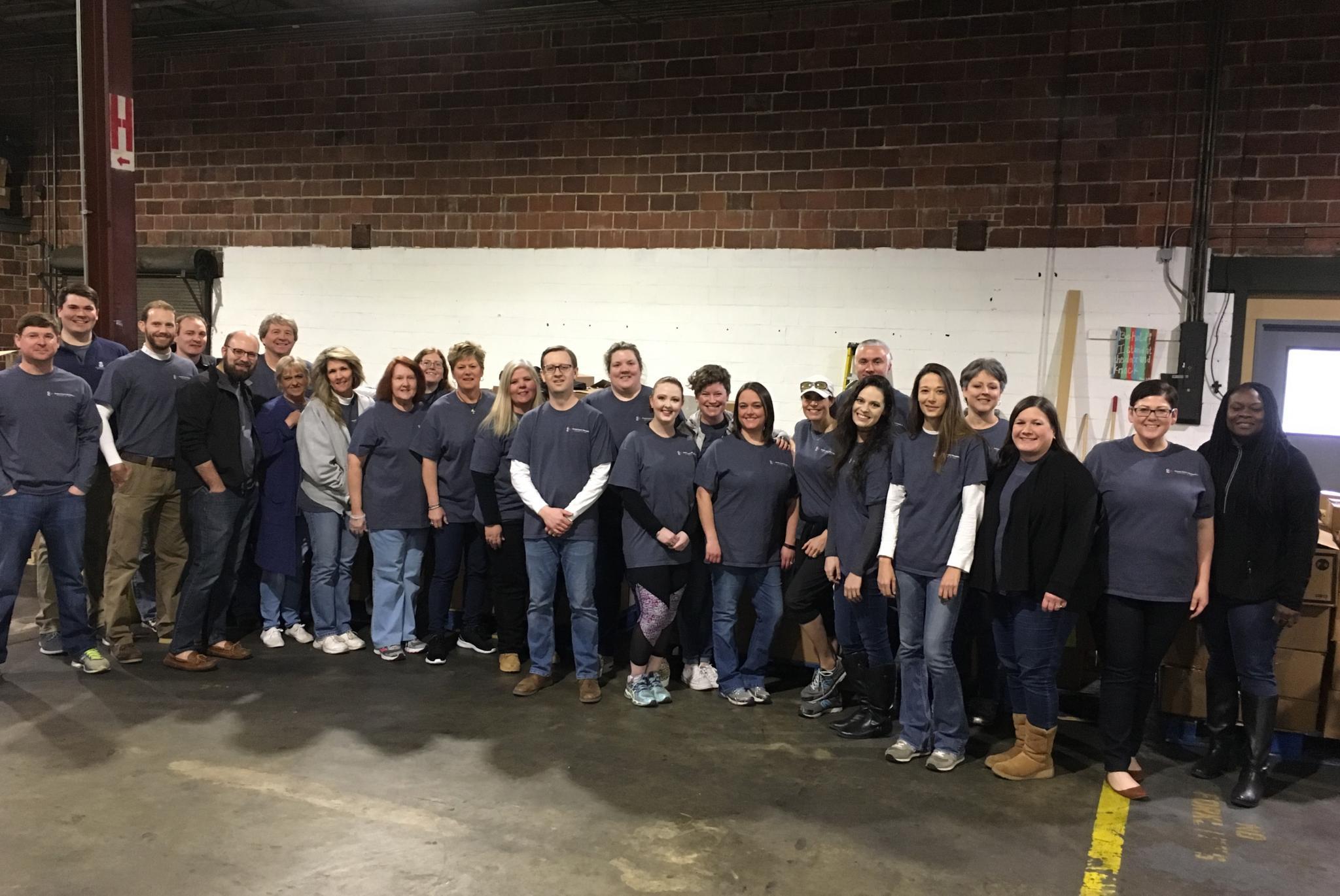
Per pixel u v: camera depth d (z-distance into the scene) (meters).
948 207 5.59
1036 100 5.39
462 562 5.15
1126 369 5.29
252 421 4.71
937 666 3.63
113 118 5.13
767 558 4.23
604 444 4.29
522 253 6.52
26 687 4.30
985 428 3.81
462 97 6.60
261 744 3.74
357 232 6.91
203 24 6.96
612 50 6.22
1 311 7.95
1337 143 4.90
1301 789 3.58
